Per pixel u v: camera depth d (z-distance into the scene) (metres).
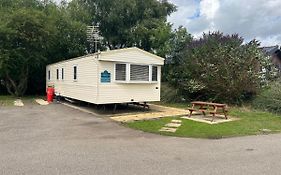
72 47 25.16
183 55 18.00
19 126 9.75
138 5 28.08
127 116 12.15
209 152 6.79
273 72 16.36
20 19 20.03
